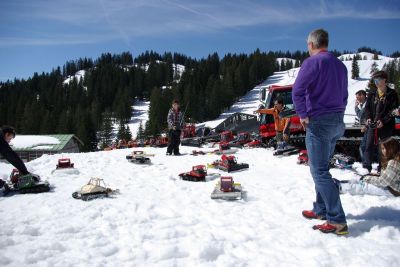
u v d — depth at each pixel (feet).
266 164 30.07
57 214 16.34
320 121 13.85
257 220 15.85
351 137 33.32
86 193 19.07
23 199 19.15
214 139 48.88
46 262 11.44
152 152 39.88
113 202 18.51
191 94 311.68
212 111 325.83
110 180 24.08
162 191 21.11
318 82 13.64
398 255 11.87
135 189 21.50
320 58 13.61
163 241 13.41
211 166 28.40
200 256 12.14
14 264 11.38
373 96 23.40
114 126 362.12
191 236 13.93
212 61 442.91
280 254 12.27
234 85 388.16
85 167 29.14
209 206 18.10
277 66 533.96
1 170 30.07
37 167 29.63
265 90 44.98
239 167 27.58
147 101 465.88
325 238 13.52
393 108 22.79
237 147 41.19
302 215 16.46
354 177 23.44
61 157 35.06
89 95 423.23
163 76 490.90
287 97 44.21
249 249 12.82
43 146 136.67
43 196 19.70
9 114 356.59
